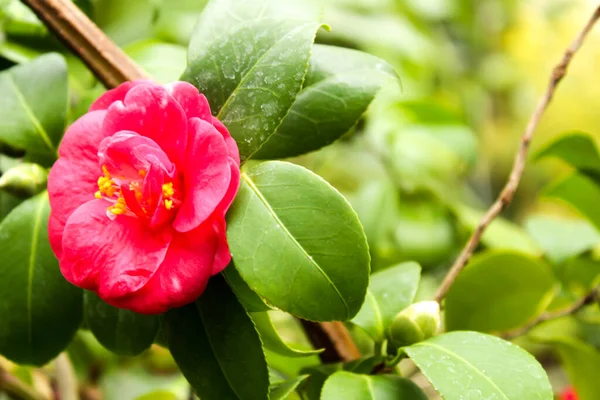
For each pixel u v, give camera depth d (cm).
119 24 89
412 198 101
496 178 206
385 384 61
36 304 66
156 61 73
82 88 77
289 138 64
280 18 61
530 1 205
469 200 138
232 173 58
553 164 203
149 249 58
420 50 121
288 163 60
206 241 58
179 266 58
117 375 100
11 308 66
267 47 60
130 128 59
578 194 81
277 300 58
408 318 63
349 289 58
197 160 58
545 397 58
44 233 66
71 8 66
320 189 59
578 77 203
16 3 75
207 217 57
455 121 100
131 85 60
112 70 66
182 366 61
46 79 69
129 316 65
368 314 65
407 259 97
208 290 61
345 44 111
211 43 62
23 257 66
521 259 73
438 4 136
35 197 67
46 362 66
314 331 66
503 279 73
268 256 58
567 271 81
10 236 66
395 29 117
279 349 64
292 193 59
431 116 100
